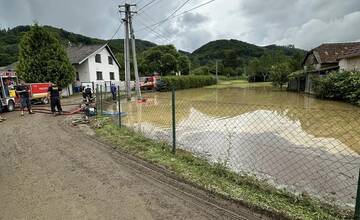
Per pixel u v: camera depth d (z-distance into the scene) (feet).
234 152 23.59
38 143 25.18
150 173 16.61
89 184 15.26
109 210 12.29
